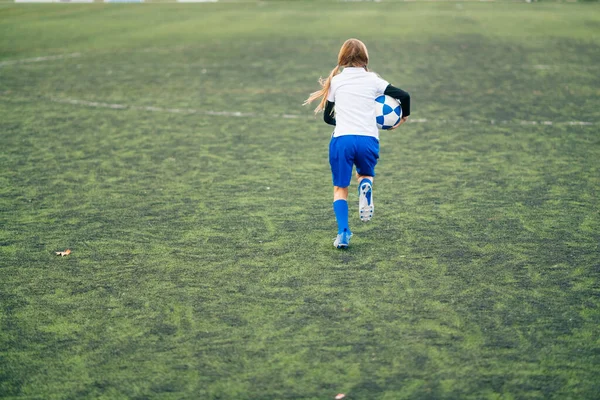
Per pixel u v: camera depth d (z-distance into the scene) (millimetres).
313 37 20016
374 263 5172
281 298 4613
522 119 10188
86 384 3668
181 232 5883
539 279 4883
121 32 21922
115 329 4250
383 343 4020
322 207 6477
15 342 4117
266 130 9727
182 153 8508
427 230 5852
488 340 4047
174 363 3852
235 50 17719
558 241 5586
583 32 20328
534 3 29750
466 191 6930
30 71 14828
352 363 3812
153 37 20656
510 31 20750
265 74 14305
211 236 5777
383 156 8328
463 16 24938
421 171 7668
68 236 5844
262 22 24141
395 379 3650
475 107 11031
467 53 16750
